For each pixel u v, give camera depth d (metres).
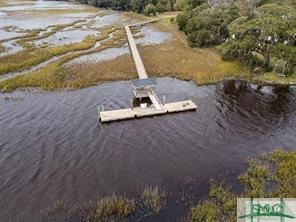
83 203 19.09
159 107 32.38
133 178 21.77
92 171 22.61
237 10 64.75
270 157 23.80
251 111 33.09
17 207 18.91
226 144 26.41
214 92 38.41
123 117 30.38
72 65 47.97
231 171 22.47
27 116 31.47
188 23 71.38
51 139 27.14
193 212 17.81
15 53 54.00
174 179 21.59
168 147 25.98
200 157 24.44
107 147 25.95
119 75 43.16
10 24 87.12
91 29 82.44
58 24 88.81
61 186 20.89
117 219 17.48
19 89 38.56
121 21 98.75
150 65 47.94
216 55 53.91
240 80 42.31
